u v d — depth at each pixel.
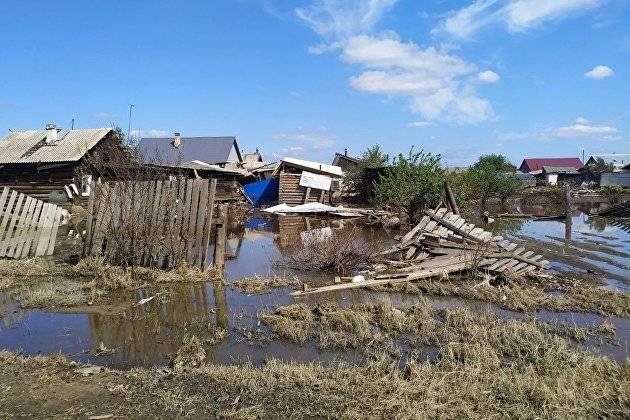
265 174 39.66
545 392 4.54
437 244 11.42
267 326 7.02
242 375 5.10
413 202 21.27
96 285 8.95
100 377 5.10
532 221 24.41
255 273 10.89
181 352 5.86
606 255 13.71
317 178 32.28
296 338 6.45
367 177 33.31
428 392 4.60
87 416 4.28
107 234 10.39
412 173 21.59
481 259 10.36
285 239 17.05
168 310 7.75
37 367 5.36
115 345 6.22
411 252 11.77
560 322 7.37
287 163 33.31
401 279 9.70
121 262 10.23
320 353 6.00
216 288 9.14
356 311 7.52
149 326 6.96
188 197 10.35
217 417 4.30
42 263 10.78
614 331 6.85
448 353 5.69
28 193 23.84
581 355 5.68
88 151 23.44
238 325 7.04
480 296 8.77
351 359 5.79
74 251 12.58
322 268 11.32
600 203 39.56
